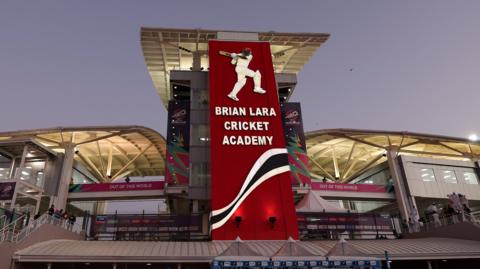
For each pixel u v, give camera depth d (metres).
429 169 45.81
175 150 35.53
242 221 28.44
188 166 34.94
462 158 54.06
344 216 31.94
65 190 40.16
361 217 32.16
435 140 47.38
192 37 41.34
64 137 44.00
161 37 41.19
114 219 29.47
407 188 43.72
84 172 48.56
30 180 38.34
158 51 44.47
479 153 52.59
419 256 22.42
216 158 30.78
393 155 46.22
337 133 45.50
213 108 33.16
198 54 42.25
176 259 21.25
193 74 38.28
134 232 29.19
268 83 35.31
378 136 47.16
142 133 45.25
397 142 50.12
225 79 34.88
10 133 40.56
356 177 55.53
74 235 28.83
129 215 29.67
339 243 17.17
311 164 60.47
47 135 42.78
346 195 43.34
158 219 29.77
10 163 37.91
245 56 36.38
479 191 46.59
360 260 15.65
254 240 27.59
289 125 38.88
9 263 19.92
